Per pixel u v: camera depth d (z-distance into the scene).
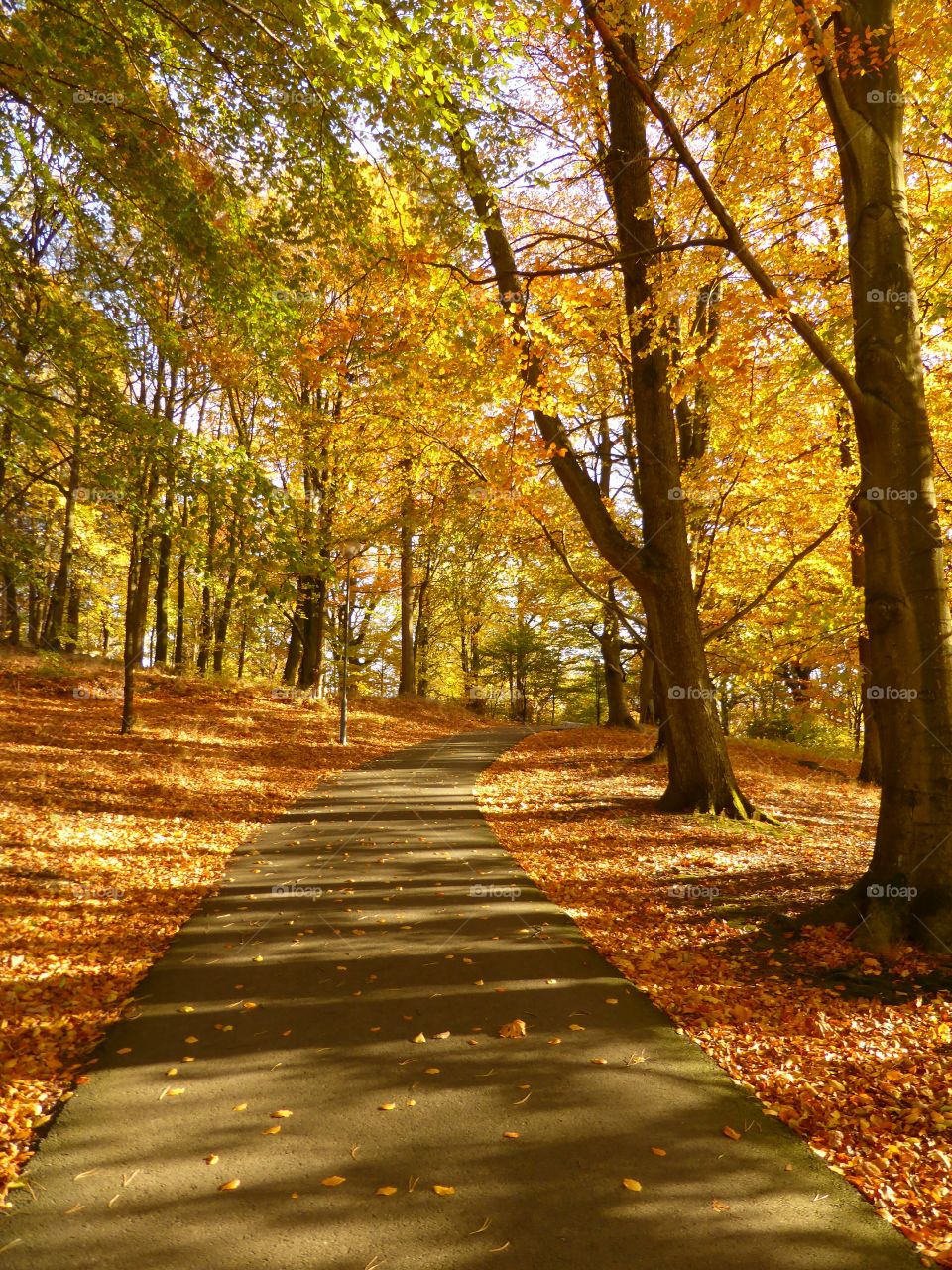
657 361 11.23
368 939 6.40
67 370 7.62
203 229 7.55
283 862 8.80
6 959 5.57
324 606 19.77
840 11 6.55
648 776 15.36
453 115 6.37
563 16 8.00
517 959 6.00
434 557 29.00
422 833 10.30
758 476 13.47
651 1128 3.80
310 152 7.48
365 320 10.76
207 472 7.74
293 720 19.98
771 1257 2.95
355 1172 3.42
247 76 7.19
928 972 5.66
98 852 8.46
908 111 8.39
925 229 8.59
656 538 11.40
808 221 9.94
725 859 9.12
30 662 18.77
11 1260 2.87
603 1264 2.90
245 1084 4.14
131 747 13.88
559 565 19.86
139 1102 3.95
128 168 7.22
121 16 6.72
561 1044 4.66
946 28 7.16
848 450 12.93
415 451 15.93
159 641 23.50
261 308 8.25
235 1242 2.98
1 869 7.33
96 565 21.88
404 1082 4.18
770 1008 5.30
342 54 5.81
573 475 11.43
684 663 11.52
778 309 7.09
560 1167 3.47
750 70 8.87
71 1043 4.63
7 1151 3.53
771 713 28.09
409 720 24.92
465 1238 3.01
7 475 16.62
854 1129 3.89
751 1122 3.89
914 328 6.43
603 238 12.39
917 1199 3.34
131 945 6.27
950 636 6.32
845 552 15.77
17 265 7.78
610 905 7.60
